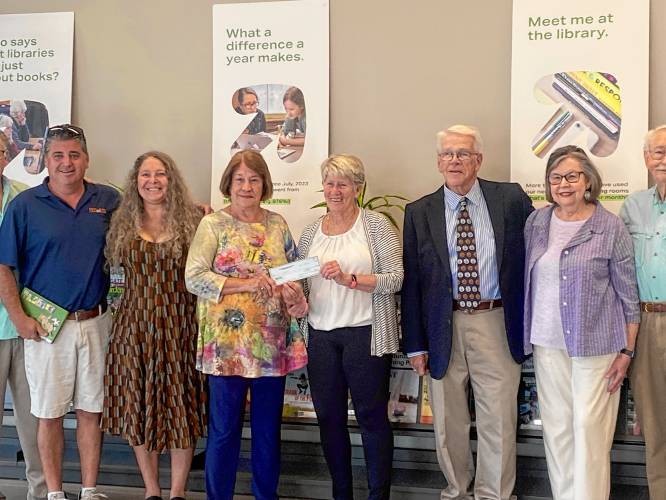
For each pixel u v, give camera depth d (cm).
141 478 361
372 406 301
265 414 307
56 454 325
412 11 360
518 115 347
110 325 329
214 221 303
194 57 383
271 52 372
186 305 310
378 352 299
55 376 315
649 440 296
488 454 308
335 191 298
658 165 284
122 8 389
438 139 304
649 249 290
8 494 352
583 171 283
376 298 300
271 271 291
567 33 341
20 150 397
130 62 390
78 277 316
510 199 304
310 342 307
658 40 336
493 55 353
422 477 341
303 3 368
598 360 283
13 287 315
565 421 293
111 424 313
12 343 334
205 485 330
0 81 397
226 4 375
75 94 396
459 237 304
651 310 290
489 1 352
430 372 309
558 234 290
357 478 342
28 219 315
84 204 322
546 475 337
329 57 369
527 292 297
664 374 291
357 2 365
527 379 339
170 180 311
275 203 374
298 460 357
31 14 395
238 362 297
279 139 373
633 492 325
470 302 303
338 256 300
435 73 359
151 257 304
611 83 337
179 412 306
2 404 336
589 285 280
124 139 392
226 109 377
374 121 367
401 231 366
